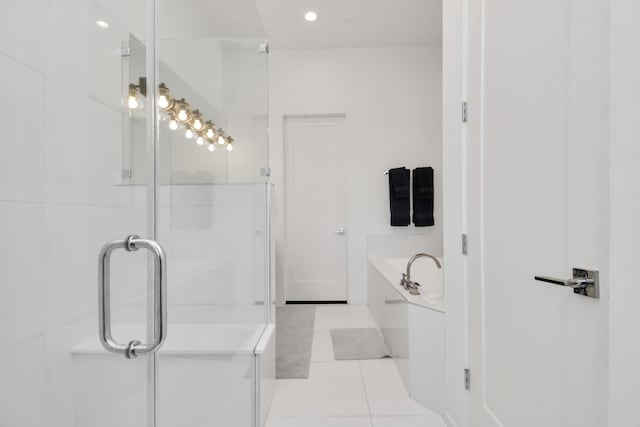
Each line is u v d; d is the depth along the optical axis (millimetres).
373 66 4297
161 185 921
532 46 1094
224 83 1365
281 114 4312
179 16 1039
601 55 774
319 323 3506
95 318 704
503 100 1288
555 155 982
